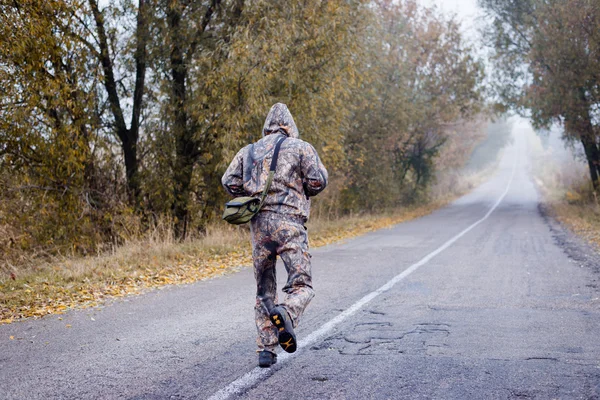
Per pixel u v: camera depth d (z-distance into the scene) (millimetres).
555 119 24906
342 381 3941
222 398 3621
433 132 30391
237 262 10789
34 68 10875
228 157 12492
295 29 12984
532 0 24078
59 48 11297
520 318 5863
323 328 5484
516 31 27594
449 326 5551
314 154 4047
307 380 3967
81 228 12648
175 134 14133
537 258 10711
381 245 13578
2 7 10133
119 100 14039
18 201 12180
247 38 12125
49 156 11906
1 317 6148
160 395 3688
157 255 10695
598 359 4410
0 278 8922
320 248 13266
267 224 3959
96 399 3623
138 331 5461
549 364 4297
